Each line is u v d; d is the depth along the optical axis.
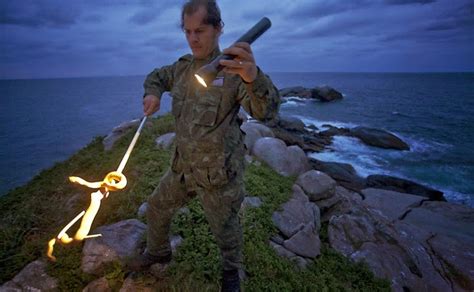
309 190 6.51
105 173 5.69
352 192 10.59
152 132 7.84
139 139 7.36
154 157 6.09
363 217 6.08
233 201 2.21
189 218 4.00
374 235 5.70
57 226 4.45
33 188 6.16
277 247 4.48
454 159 18.02
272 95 1.64
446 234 7.85
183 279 3.14
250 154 8.09
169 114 9.69
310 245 4.84
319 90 50.66
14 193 6.16
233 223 2.38
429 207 9.44
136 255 3.21
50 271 3.39
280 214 5.29
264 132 9.52
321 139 21.20
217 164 2.04
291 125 22.59
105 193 1.64
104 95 144.12
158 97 2.24
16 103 101.44
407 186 12.78
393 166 16.80
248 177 6.02
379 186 12.76
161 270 3.20
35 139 36.50
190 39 1.94
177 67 2.26
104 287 3.12
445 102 52.97
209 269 3.30
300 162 8.06
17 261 3.66
